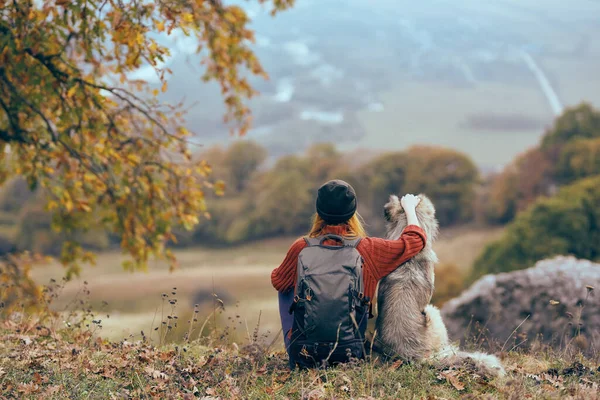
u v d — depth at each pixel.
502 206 92.75
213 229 106.50
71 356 4.64
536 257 36.22
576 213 36.41
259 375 4.23
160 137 8.21
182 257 93.88
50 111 7.83
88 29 6.32
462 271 43.31
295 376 4.01
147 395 3.83
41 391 3.89
